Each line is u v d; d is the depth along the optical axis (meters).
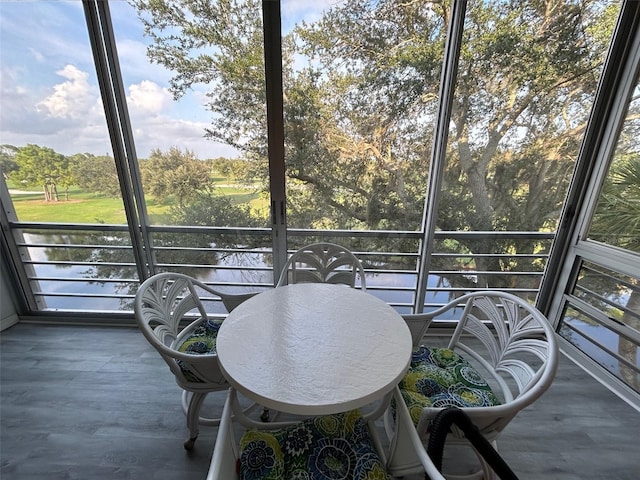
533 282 2.15
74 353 1.94
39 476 1.21
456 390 1.08
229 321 1.09
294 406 0.73
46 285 2.24
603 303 1.77
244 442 0.87
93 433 1.40
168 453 1.31
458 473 1.25
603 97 1.68
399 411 0.84
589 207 1.83
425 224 1.99
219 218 2.02
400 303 2.22
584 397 1.64
